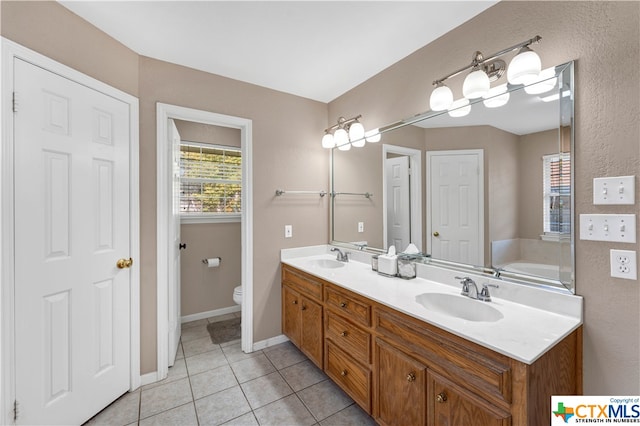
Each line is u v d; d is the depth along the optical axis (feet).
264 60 6.64
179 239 8.52
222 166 10.59
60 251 4.79
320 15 5.11
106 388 5.56
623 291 3.57
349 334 5.57
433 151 5.94
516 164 4.62
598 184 3.73
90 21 5.22
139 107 6.26
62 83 4.80
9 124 4.12
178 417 5.39
